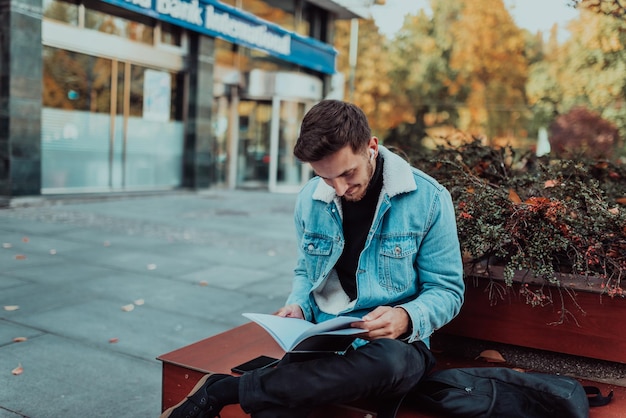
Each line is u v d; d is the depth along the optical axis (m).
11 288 4.71
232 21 12.84
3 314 4.02
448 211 2.01
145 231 8.00
